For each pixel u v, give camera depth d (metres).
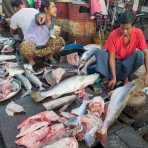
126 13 3.33
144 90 3.32
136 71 3.87
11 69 3.88
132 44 3.46
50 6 4.34
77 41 5.12
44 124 2.65
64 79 3.48
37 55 4.19
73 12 4.93
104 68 3.48
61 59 4.31
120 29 3.34
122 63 3.55
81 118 2.71
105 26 5.11
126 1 5.22
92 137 2.53
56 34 4.48
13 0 4.89
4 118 2.93
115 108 2.81
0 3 6.08
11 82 3.57
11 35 5.09
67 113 2.90
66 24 5.08
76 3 4.89
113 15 5.00
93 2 4.90
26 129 2.63
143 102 3.13
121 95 2.90
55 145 2.37
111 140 2.68
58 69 3.72
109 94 3.24
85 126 2.63
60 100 3.07
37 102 3.18
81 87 3.36
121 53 3.53
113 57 3.43
